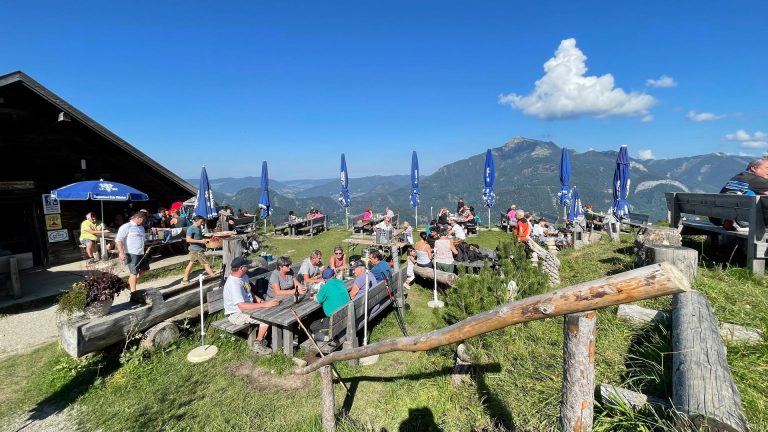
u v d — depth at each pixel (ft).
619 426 7.93
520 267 20.08
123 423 13.09
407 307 23.27
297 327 18.52
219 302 19.89
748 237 18.54
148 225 38.17
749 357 9.89
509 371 12.07
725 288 15.72
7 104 31.76
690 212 25.14
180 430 12.60
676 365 8.79
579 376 5.57
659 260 17.79
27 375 16.55
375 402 13.46
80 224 37.29
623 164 36.91
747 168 22.31
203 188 42.55
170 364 16.76
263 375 15.79
